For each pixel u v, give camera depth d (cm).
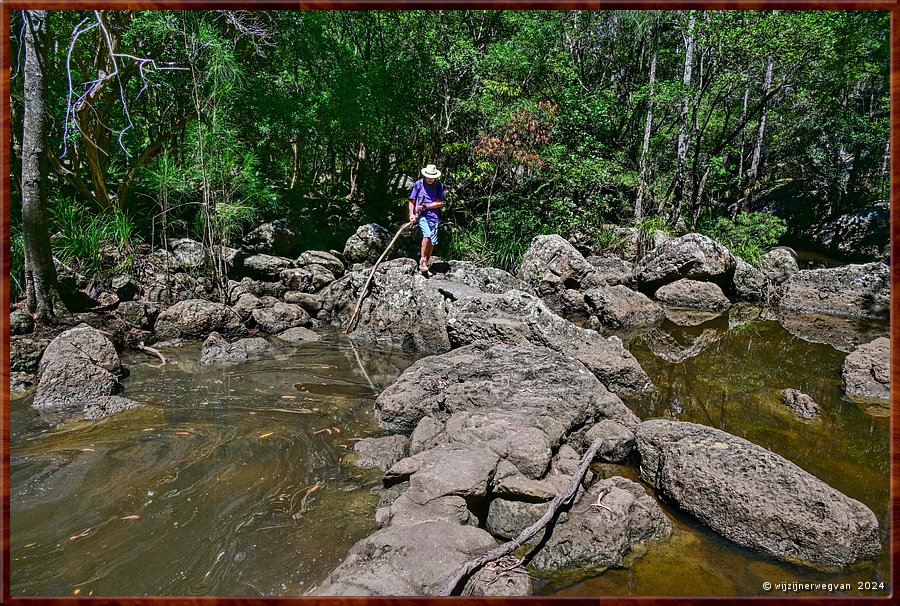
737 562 299
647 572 288
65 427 426
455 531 284
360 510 332
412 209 822
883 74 1427
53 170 825
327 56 1132
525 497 316
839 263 1430
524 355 491
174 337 659
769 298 1009
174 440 410
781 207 1809
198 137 781
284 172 1369
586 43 1506
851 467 402
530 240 1121
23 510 322
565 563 289
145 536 303
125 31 786
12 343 522
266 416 457
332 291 802
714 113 1596
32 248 598
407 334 709
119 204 864
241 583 270
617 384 547
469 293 693
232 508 330
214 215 797
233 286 811
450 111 1220
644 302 872
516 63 1206
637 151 1417
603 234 1218
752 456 337
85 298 683
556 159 1112
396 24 1220
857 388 556
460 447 354
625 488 344
